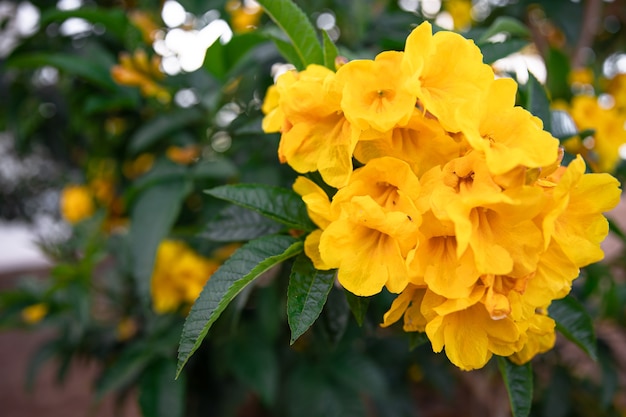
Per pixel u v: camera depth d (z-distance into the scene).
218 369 0.67
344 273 0.30
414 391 1.14
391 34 0.62
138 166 0.85
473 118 0.29
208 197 0.63
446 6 0.90
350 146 0.30
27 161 1.54
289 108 0.32
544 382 0.80
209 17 0.70
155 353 0.59
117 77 0.61
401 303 0.31
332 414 0.68
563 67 0.56
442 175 0.29
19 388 1.36
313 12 0.72
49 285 0.71
